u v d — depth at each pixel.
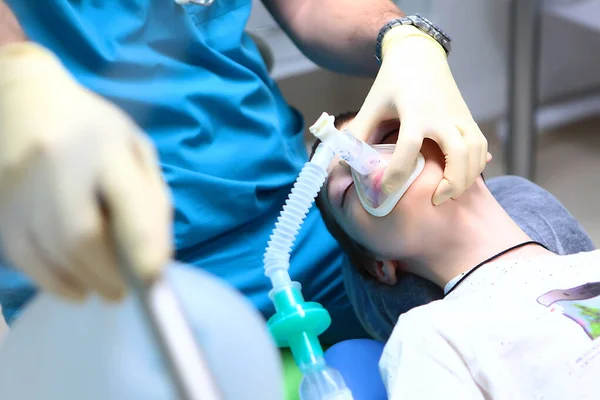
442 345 0.76
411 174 0.85
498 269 0.84
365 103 0.95
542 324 0.75
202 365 0.33
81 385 0.42
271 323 0.76
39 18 0.89
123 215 0.34
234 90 0.98
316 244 1.04
